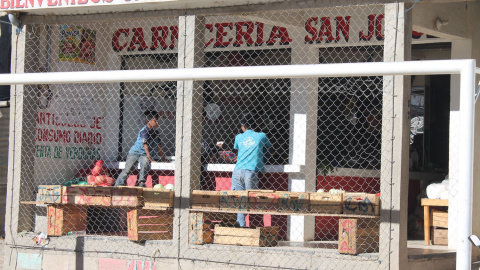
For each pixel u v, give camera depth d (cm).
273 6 1248
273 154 1614
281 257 1205
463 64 778
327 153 1602
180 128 1305
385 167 1141
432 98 1806
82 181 1680
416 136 1811
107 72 994
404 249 1145
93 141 1792
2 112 1927
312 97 1556
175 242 1289
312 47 1580
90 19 1425
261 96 1653
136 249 1323
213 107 1714
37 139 1586
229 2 1279
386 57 1144
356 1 1172
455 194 1437
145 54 1827
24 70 1482
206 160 1636
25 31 1480
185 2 1302
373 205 1155
